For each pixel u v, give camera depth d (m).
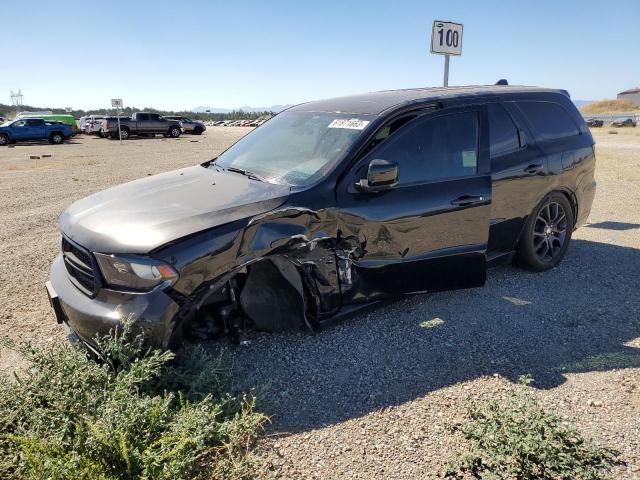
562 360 3.63
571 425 2.85
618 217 7.95
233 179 4.03
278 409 3.07
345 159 3.79
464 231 4.27
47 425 2.57
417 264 4.08
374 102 4.37
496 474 2.52
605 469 2.54
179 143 31.33
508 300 4.66
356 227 3.75
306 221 3.52
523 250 5.13
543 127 5.16
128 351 2.96
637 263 5.63
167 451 2.36
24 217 8.57
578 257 5.86
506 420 2.76
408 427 2.91
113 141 34.19
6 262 5.93
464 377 3.42
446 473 2.55
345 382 3.35
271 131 4.79
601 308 4.48
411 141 4.10
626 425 2.91
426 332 4.04
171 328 3.05
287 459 2.66
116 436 2.35
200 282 3.12
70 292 3.34
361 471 2.59
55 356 2.93
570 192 5.40
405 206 3.94
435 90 4.86
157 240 3.05
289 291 3.63
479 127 4.50
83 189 11.77
